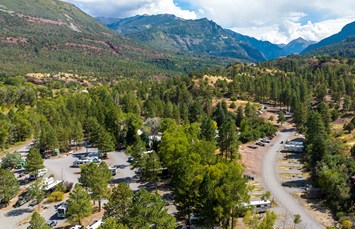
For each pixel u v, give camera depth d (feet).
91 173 273.13
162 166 329.31
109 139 428.56
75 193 244.83
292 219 247.91
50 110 583.99
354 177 278.05
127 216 203.82
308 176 343.05
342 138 444.96
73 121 504.84
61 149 467.52
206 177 215.51
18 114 533.96
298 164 387.96
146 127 493.77
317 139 351.87
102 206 286.25
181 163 243.19
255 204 257.75
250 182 327.06
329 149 355.97
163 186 322.96
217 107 635.25
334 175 276.82
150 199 206.49
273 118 653.30
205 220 214.69
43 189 294.46
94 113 556.51
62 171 385.09
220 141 381.19
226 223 220.02
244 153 431.43
